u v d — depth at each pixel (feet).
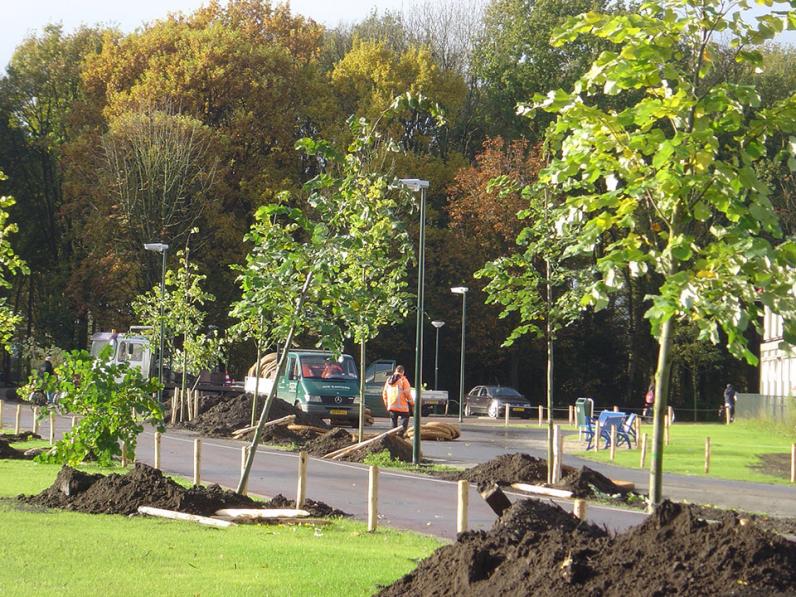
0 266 90.68
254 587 34.81
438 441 130.72
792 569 24.91
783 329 31.58
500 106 249.34
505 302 75.00
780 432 154.10
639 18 34.58
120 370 68.44
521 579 27.50
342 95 227.81
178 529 48.83
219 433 124.77
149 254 203.62
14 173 248.73
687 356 238.89
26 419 146.82
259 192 208.95
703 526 26.78
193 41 214.07
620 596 25.25
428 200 231.50
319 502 59.11
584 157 35.47
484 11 260.83
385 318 97.60
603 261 34.09
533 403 263.49
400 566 40.14
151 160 201.98
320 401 147.23
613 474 92.02
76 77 240.73
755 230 33.45
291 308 58.90
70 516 52.37
